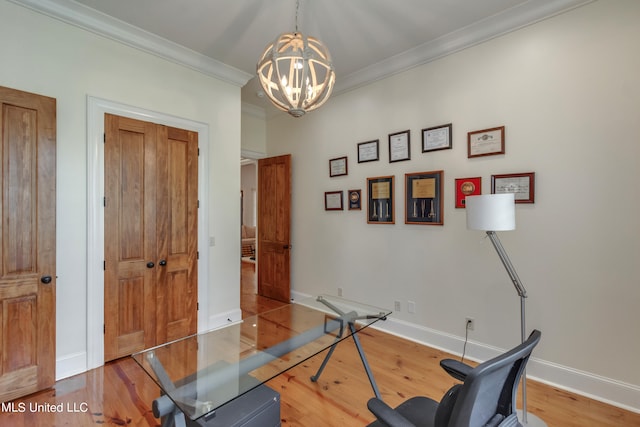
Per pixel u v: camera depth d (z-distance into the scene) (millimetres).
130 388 2225
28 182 2119
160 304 2881
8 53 2146
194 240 3156
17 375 2070
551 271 2291
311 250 4152
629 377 2006
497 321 2551
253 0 2281
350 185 3670
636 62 1979
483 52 2609
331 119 3887
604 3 2074
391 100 3254
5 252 2031
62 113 2369
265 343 2002
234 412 1514
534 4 2281
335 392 2213
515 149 2445
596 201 2115
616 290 2049
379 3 2303
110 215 2588
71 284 2393
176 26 2617
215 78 3348
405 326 3148
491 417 1082
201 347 1947
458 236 2771
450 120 2812
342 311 2559
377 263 3398
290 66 1746
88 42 2496
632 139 1993
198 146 3207
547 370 2309
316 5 2334
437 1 2281
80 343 2436
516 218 2445
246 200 10219
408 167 3117
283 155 4449
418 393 2191
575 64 2186
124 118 2680
